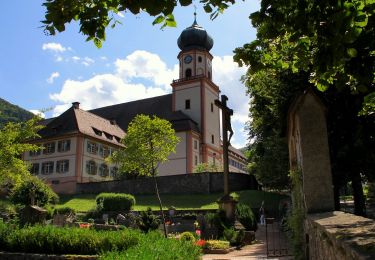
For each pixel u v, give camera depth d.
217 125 70.25
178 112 66.25
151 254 6.55
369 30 5.30
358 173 14.15
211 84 68.25
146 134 27.22
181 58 68.75
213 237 18.11
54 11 4.14
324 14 4.43
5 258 11.44
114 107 75.75
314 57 5.08
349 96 13.28
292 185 12.18
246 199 38.81
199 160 63.84
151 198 46.38
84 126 58.41
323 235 5.57
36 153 58.66
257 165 31.06
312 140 9.27
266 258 13.22
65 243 11.29
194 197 45.06
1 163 21.53
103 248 10.99
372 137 13.45
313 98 9.48
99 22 4.36
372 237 3.90
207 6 4.82
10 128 22.36
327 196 8.96
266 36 5.26
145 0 3.87
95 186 51.81
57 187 55.19
